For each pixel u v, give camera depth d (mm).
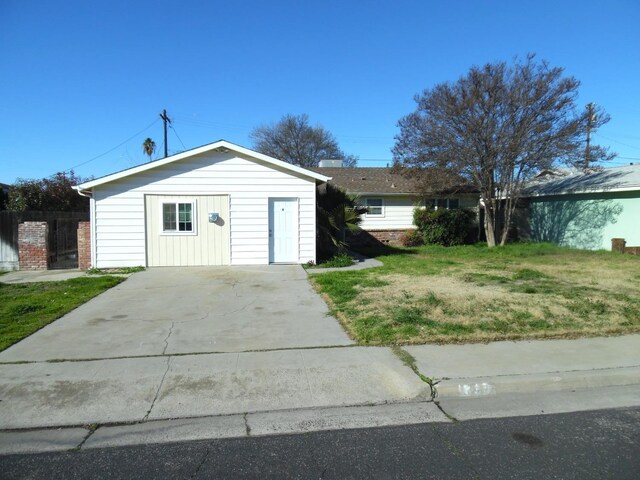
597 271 12453
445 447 3793
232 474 3428
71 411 4445
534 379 4961
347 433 4059
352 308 7969
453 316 7258
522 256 16953
